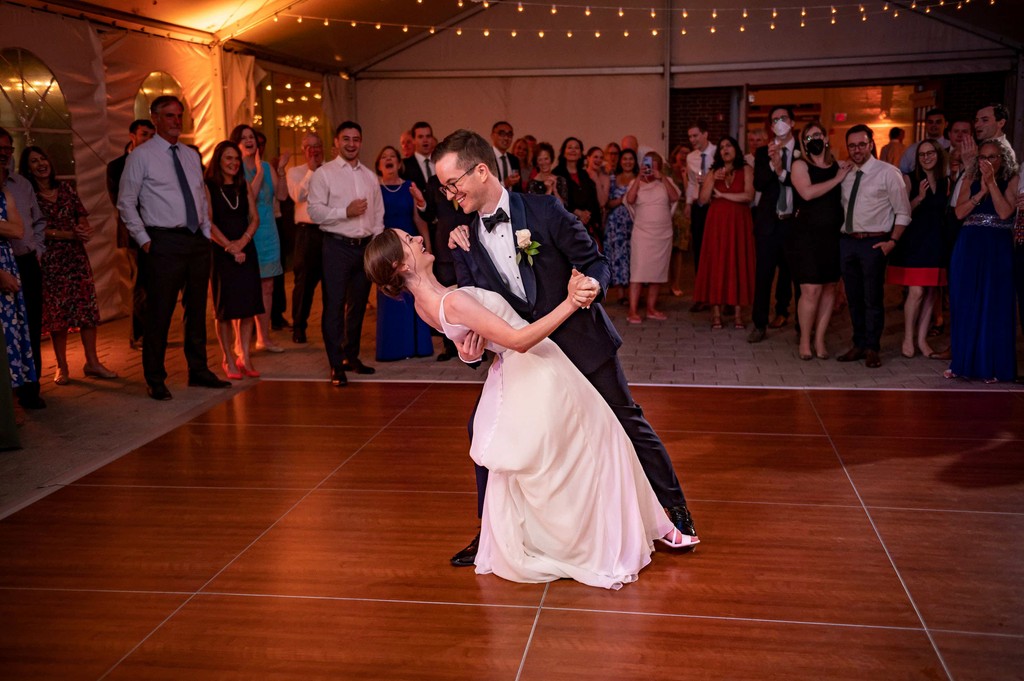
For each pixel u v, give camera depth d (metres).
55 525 3.71
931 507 3.72
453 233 3.15
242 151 7.08
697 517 3.66
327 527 3.65
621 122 13.82
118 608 2.99
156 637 2.80
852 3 12.95
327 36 11.69
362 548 3.43
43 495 4.05
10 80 7.21
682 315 8.66
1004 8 11.36
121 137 8.61
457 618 2.88
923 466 4.22
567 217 3.07
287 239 10.66
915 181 6.48
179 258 5.62
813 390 5.67
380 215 6.25
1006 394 5.48
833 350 6.93
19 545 3.52
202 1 8.64
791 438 4.69
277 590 3.10
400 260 2.93
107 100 8.38
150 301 5.62
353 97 14.13
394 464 4.41
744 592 3.01
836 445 4.56
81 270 6.15
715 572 3.16
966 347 5.79
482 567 3.20
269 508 3.86
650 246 8.02
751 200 7.61
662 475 3.34
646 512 3.23
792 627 2.77
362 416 5.27
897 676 2.50
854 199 6.21
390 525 3.66
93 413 5.43
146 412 5.43
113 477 4.28
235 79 10.25
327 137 13.35
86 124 8.07
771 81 13.38
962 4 11.92
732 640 2.71
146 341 5.69
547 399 2.98
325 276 6.00
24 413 5.45
